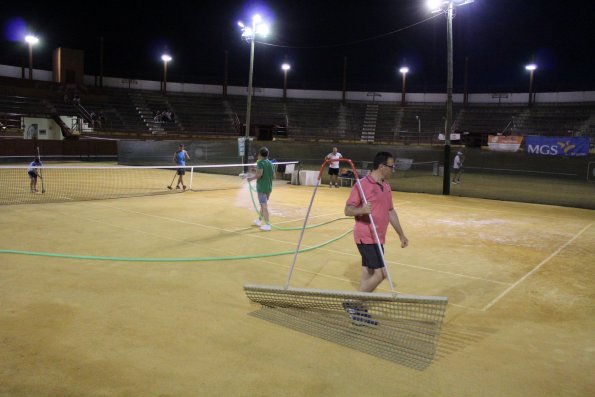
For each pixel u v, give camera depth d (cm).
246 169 2702
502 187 2519
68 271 754
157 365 459
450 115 2091
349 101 5266
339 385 434
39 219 1188
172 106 4878
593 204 1862
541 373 471
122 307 608
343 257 909
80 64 4506
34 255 838
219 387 423
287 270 809
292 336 537
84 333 525
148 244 954
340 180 2323
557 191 2375
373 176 586
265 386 427
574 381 457
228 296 666
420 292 722
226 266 818
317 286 727
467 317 619
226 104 5091
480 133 4684
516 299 698
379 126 5019
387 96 5228
